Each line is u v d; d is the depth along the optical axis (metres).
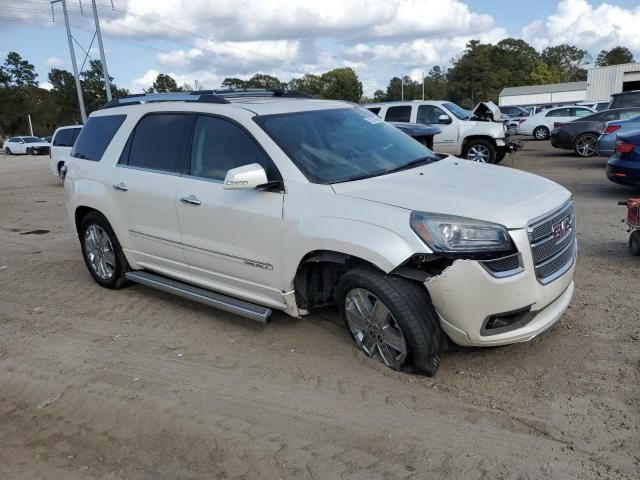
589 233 7.11
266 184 3.90
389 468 2.88
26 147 39.97
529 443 3.01
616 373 3.62
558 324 4.36
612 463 2.82
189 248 4.64
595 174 12.68
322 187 3.82
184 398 3.66
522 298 3.38
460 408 3.35
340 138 4.41
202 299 4.59
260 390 3.69
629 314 4.48
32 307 5.45
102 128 5.60
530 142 24.58
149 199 4.86
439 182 3.87
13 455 3.24
